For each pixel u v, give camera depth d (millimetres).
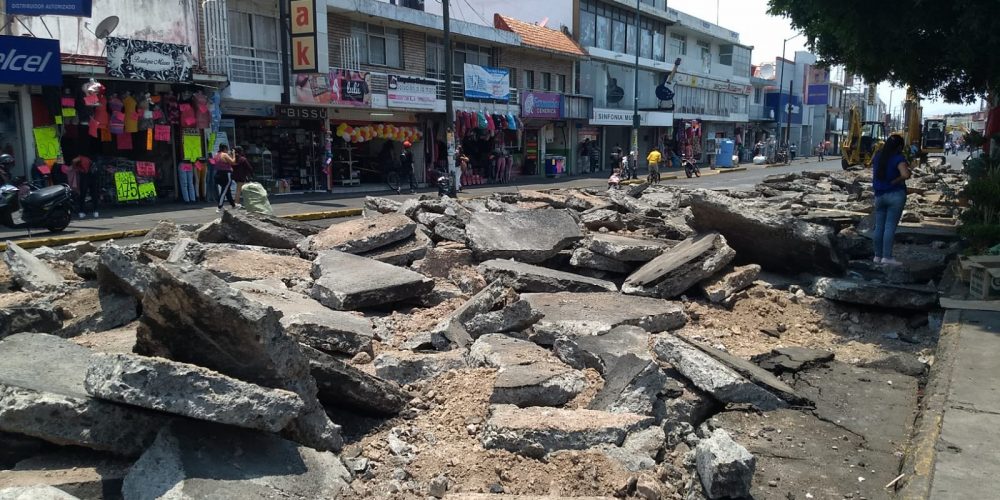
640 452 4234
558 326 6410
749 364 5777
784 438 4750
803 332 7258
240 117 24219
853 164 38156
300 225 10891
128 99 19656
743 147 65250
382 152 29328
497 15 36281
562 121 41375
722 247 8031
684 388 5285
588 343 5820
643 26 49438
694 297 8039
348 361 5672
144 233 15109
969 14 8688
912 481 3795
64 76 18578
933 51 10758
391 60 29531
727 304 7762
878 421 5047
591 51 42969
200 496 3258
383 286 7398
